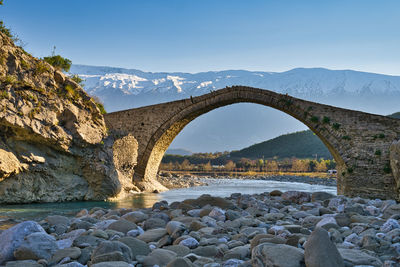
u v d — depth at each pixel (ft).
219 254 25.35
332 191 132.36
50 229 34.53
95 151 77.00
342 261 19.74
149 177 127.34
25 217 50.08
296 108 109.50
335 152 105.91
